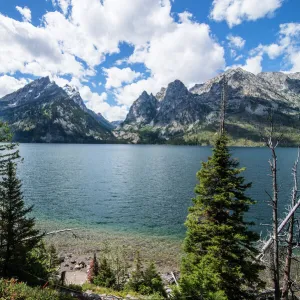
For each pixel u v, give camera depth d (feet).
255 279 57.00
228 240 57.16
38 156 621.72
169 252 126.93
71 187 274.36
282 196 221.05
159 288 80.43
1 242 65.31
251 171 369.09
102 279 89.30
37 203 212.23
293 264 92.58
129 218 177.88
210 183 62.95
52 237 143.33
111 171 395.14
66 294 57.82
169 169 420.77
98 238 143.13
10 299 41.86
